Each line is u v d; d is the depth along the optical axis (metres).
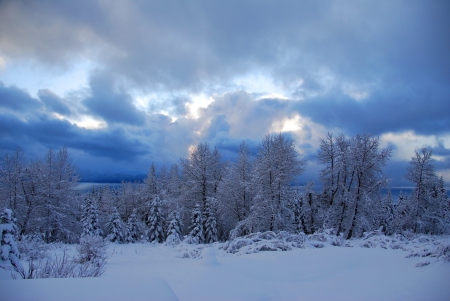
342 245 14.18
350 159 23.86
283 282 7.36
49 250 13.38
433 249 8.24
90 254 9.30
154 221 30.42
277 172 24.48
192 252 13.55
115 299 3.34
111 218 30.91
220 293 5.73
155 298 3.45
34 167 28.56
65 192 29.14
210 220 28.09
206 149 32.84
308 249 12.20
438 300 5.02
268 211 24.17
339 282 6.93
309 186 29.39
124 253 15.09
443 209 34.31
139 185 54.75
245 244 14.28
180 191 32.59
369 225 22.16
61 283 3.81
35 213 27.23
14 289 3.52
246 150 33.62
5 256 6.59
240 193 28.75
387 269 7.55
